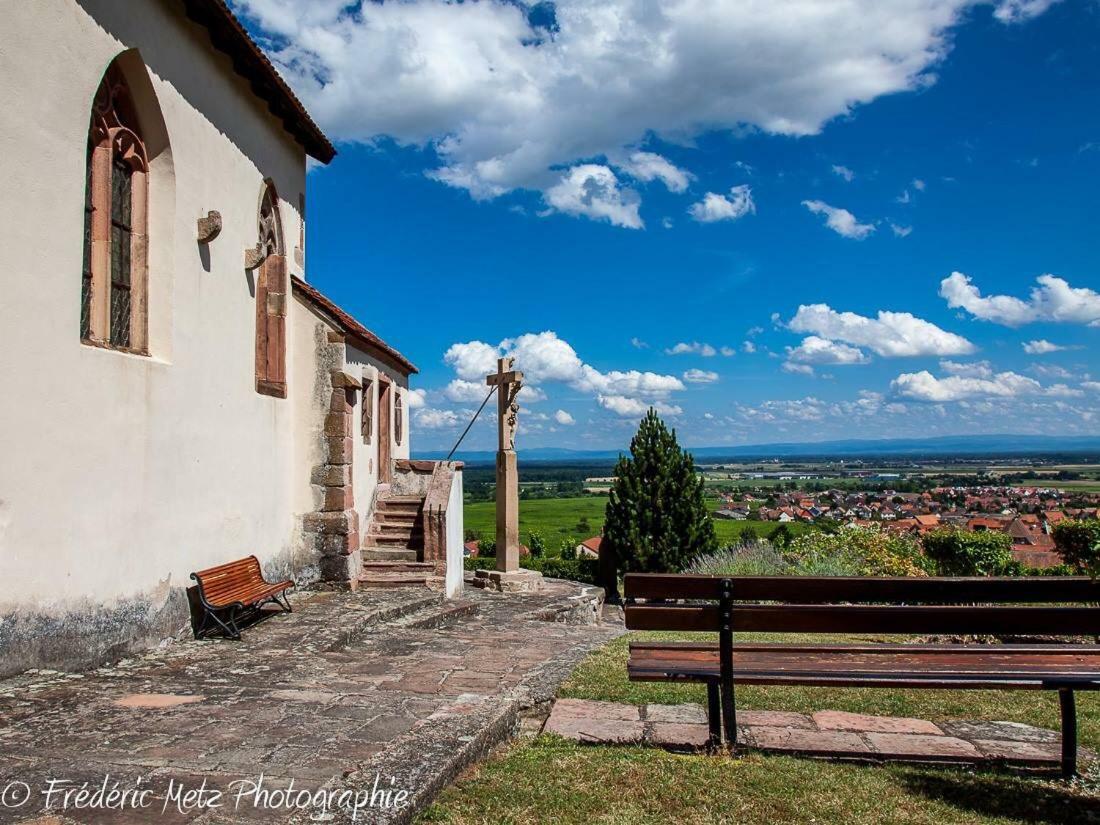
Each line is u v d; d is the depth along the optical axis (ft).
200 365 30.89
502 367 59.67
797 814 13.35
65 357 22.48
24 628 20.99
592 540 104.42
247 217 36.01
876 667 16.35
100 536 24.00
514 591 57.31
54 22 22.08
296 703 19.52
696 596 16.47
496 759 15.80
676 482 76.38
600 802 13.56
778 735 18.30
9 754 15.24
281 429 39.73
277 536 38.99
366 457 50.83
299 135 42.98
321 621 32.01
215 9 29.48
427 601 39.42
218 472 32.35
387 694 20.98
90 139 25.62
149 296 28.09
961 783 15.08
